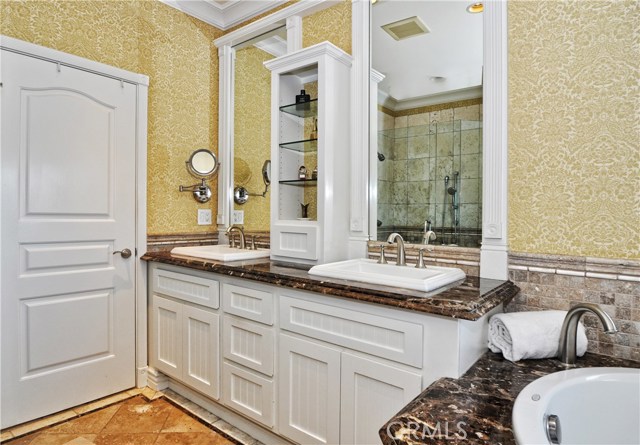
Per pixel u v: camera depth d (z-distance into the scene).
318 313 1.58
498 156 1.66
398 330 1.34
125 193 2.41
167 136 2.67
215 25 2.97
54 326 2.12
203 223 2.90
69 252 2.17
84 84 2.21
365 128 2.14
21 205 2.00
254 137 2.77
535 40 1.58
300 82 2.23
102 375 2.31
